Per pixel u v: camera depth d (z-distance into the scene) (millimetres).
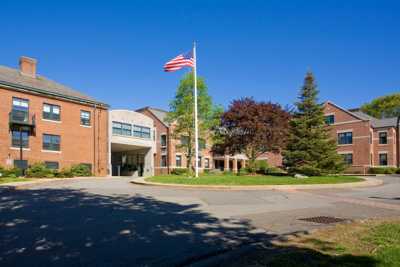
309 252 6438
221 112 37375
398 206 13906
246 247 7191
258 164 44781
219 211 12227
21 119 33812
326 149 30781
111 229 9086
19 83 34375
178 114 38438
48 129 36062
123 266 6238
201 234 8672
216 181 22516
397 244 6887
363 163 51062
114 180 28922
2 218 10344
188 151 41875
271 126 33094
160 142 52594
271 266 5715
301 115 31578
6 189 18750
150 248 7402
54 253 6953
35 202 13680
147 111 55250
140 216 10961
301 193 18688
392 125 53406
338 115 54469
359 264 5680
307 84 31391
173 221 10242
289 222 10250
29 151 34375
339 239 7457
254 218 10906
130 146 47531
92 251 7125
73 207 12547
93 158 39969
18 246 7410
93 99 41156
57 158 36531
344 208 13297
